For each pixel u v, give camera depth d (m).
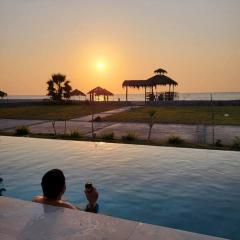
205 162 10.12
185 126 20.66
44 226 2.64
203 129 18.92
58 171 3.66
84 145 13.49
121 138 15.38
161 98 49.03
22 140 14.93
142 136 16.34
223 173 8.81
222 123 21.91
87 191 5.28
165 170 9.23
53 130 19.50
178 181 8.14
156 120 24.64
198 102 43.75
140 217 6.04
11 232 2.54
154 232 2.49
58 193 3.56
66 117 29.28
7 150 12.54
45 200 3.54
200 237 2.40
